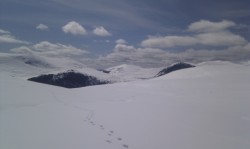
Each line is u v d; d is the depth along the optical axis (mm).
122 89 98125
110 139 22641
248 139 25750
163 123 31094
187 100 57531
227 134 27125
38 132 20703
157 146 22188
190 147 22578
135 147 21328
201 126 30234
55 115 30250
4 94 46781
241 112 40062
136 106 46500
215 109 42844
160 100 58062
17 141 17594
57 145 18109
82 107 42188
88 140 20828
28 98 46000
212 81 103938
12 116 26281
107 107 44062
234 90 75375
